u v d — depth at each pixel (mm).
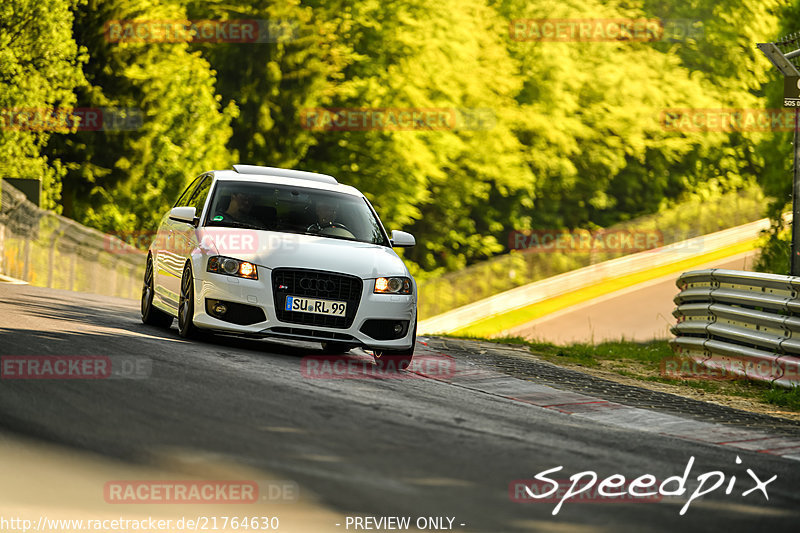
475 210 187625
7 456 18609
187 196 42219
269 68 143875
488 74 171500
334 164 157125
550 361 44125
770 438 28344
